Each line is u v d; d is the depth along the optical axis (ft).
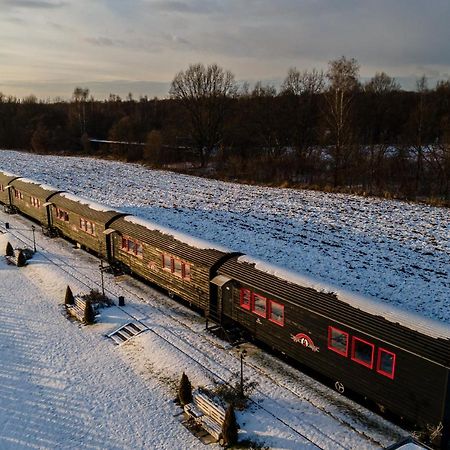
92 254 104.88
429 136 220.43
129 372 58.80
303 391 53.11
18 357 62.59
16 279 91.15
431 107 232.73
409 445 39.32
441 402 40.68
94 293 78.84
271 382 54.95
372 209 138.41
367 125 263.70
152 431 48.06
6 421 50.06
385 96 288.30
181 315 73.26
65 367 60.13
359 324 47.44
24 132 368.07
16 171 232.12
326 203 148.46
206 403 48.98
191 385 54.75
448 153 162.30
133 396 53.88
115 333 68.90
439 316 70.33
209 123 247.91
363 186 170.60
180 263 73.51
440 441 41.14
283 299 55.83
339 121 175.94
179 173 228.84
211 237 113.09
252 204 150.41
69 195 117.39
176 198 163.63
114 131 317.83
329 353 51.47
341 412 49.29
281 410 49.88
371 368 46.96
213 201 156.97
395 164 174.91
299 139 233.35
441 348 40.93
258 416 48.96
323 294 53.31
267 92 262.47
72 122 376.27
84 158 296.10
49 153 327.06
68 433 48.11
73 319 73.77
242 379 52.95
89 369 59.62
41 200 123.85
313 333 53.06
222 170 227.81
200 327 69.05
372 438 45.19
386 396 45.88
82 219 103.19
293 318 55.36
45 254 104.99
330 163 206.80
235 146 251.19
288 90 248.11
